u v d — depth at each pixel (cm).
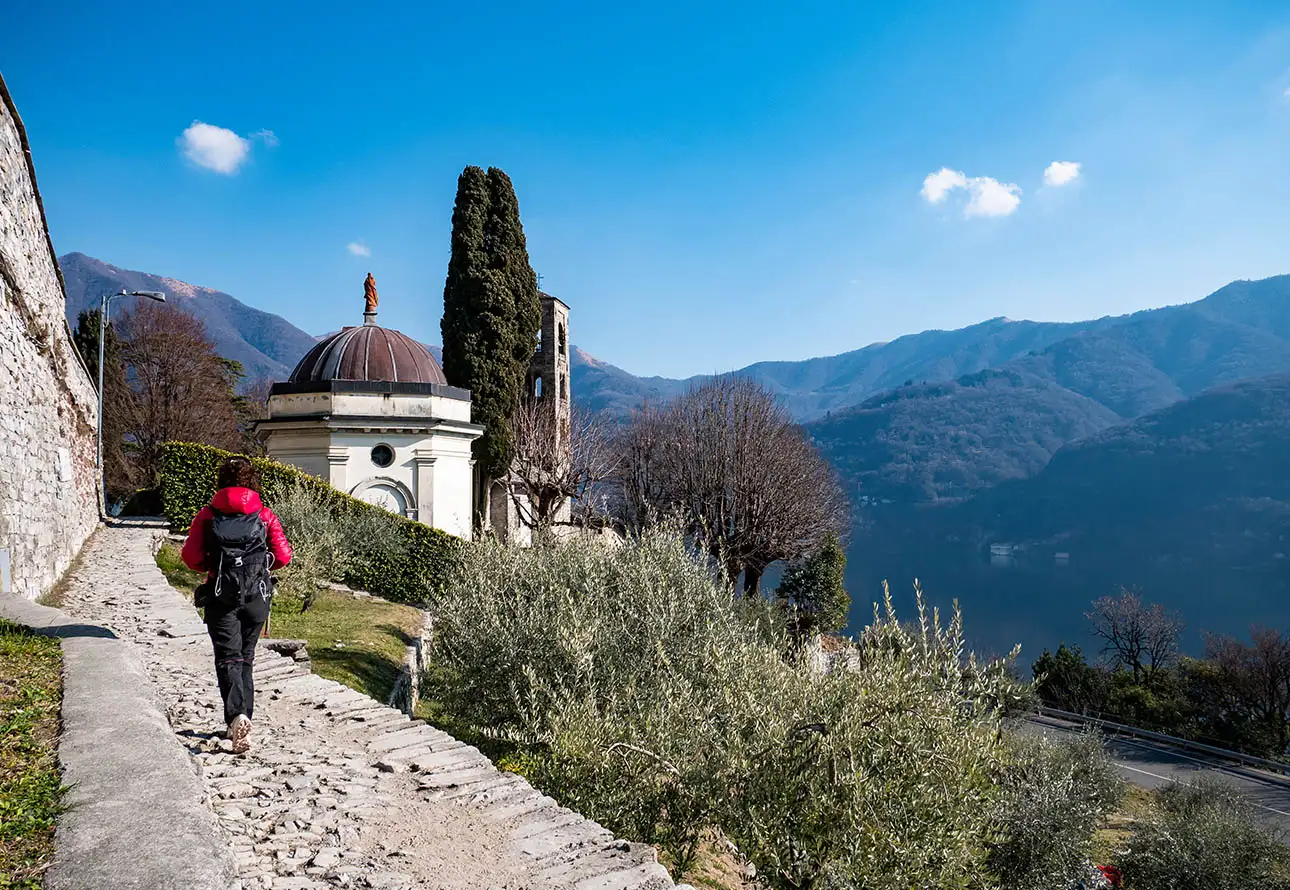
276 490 1848
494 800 556
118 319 4850
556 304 4331
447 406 2402
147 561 1664
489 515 3247
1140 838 2352
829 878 729
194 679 755
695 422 3350
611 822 820
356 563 1917
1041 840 1634
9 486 1121
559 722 945
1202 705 4862
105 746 429
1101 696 4844
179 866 309
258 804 493
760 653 1069
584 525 1914
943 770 774
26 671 586
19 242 1266
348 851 443
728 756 810
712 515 3030
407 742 665
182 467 2106
